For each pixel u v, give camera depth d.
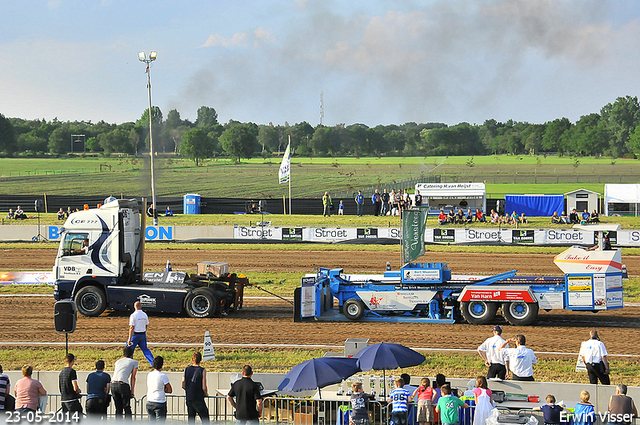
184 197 90.44
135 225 37.31
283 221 78.94
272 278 49.19
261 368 27.17
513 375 23.22
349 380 22.62
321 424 20.20
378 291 35.62
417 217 36.53
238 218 82.62
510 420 18.20
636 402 20.58
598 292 33.31
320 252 62.12
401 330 33.69
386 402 20.33
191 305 35.97
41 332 33.41
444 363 27.50
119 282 36.03
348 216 84.44
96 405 19.28
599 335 32.69
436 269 34.69
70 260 35.94
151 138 72.06
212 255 59.81
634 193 86.69
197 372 19.84
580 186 148.38
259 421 19.45
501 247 64.75
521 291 33.62
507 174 197.88
